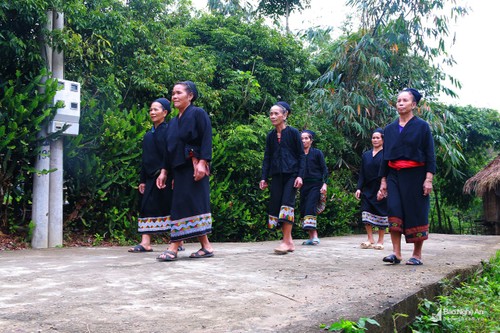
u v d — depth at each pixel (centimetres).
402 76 1317
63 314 246
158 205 559
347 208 1083
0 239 607
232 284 333
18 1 575
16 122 589
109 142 672
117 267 409
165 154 477
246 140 857
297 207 964
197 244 706
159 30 891
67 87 621
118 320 234
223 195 837
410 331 295
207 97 937
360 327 228
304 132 721
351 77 1236
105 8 800
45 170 609
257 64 1177
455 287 397
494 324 312
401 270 409
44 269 397
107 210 689
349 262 463
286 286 329
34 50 618
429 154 435
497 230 1645
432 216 2247
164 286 323
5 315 243
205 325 226
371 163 650
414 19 1130
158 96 842
